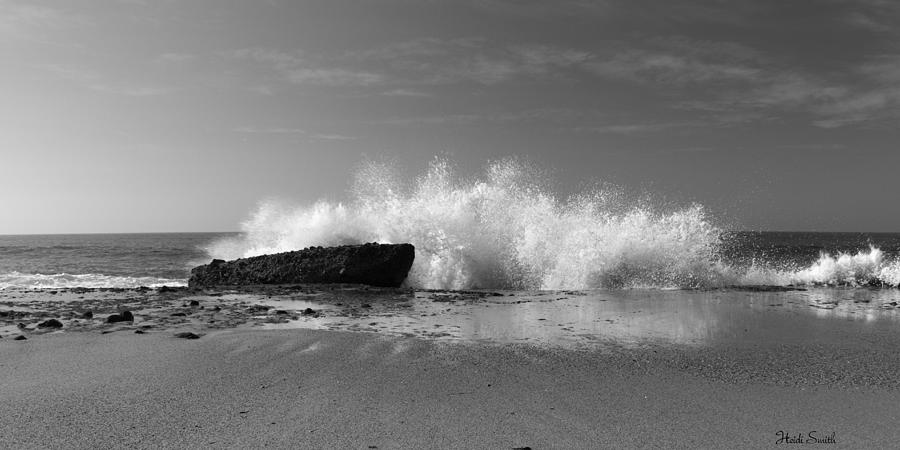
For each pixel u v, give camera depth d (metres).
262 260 11.77
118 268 19.58
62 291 10.20
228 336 5.65
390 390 3.91
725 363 4.69
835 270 11.48
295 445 2.97
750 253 24.70
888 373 4.39
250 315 7.10
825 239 61.09
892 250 29.25
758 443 3.04
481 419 3.37
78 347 5.13
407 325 6.41
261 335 5.70
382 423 3.29
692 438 3.11
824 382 4.15
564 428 3.24
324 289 10.25
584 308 7.80
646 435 3.14
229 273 11.75
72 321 6.51
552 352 5.05
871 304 8.25
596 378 4.23
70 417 3.36
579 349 5.18
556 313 7.34
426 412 3.48
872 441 3.07
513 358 4.82
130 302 8.38
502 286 11.31
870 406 3.63
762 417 3.43
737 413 3.50
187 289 10.27
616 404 3.65
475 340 5.55
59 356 4.79
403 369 4.45
